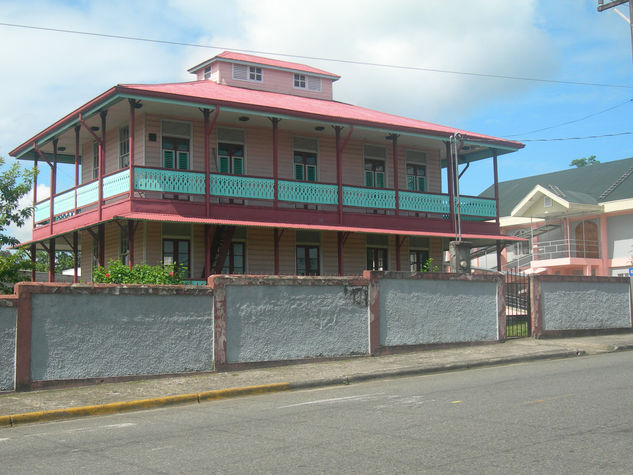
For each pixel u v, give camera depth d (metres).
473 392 10.05
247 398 10.87
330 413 8.69
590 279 19.17
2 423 9.02
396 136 22.88
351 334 14.47
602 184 38.06
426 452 6.29
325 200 21.53
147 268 16.72
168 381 11.84
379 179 25.11
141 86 18.62
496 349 15.83
